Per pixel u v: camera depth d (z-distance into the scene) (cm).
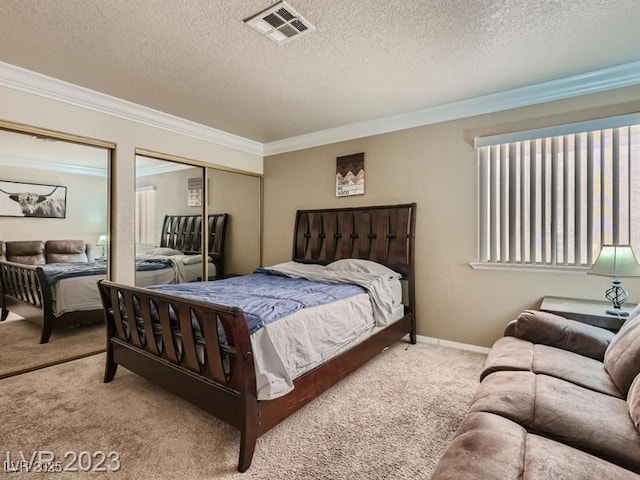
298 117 356
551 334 192
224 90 288
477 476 92
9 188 272
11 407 212
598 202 259
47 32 204
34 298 292
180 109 333
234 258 431
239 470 157
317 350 206
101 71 254
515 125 293
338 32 204
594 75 256
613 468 95
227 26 198
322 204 412
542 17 190
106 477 153
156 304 197
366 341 257
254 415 160
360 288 283
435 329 335
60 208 298
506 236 299
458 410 209
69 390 235
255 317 178
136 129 329
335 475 154
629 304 248
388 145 361
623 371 138
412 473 155
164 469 158
